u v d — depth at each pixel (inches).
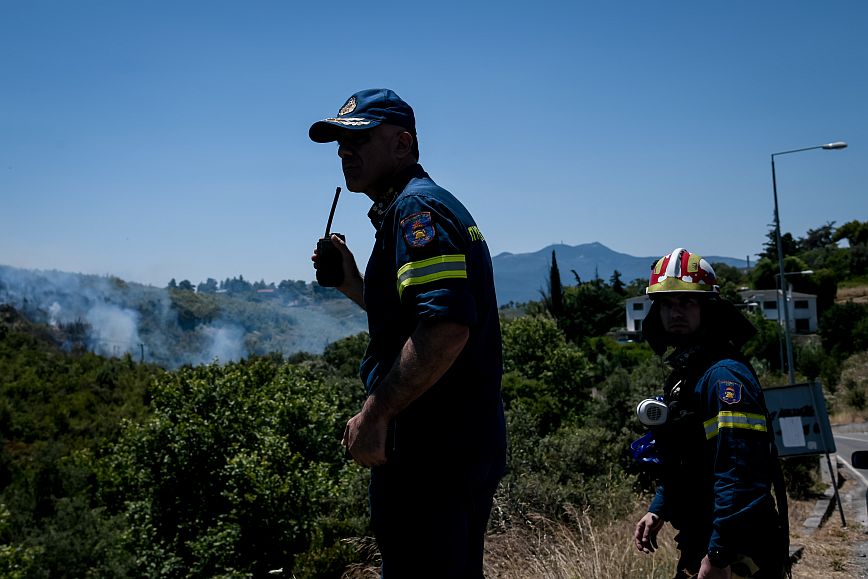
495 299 90.1
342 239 112.2
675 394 114.4
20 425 1968.5
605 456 398.6
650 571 188.2
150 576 946.7
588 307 3004.4
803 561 275.6
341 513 480.1
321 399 1160.8
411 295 79.4
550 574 189.6
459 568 86.0
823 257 4001.0
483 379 86.7
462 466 85.1
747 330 115.0
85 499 1100.5
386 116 90.9
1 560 883.4
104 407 2225.6
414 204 82.6
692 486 110.9
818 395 362.0
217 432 1031.0
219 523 903.1
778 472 107.2
